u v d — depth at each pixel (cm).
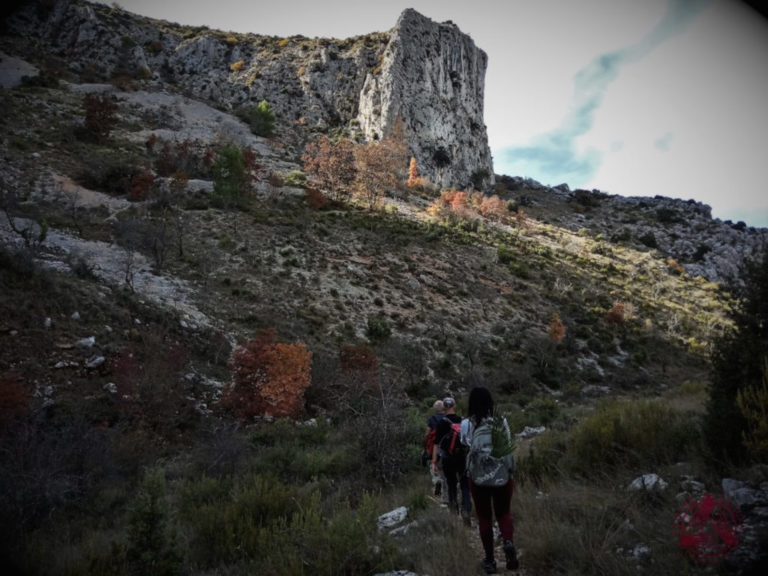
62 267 2103
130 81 8256
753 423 411
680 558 286
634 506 373
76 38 9044
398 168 7700
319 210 5194
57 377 1377
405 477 779
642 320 4381
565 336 3588
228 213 4159
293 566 341
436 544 388
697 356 3853
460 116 10500
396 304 3350
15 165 3975
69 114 5850
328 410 1761
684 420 603
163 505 420
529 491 509
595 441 567
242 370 1616
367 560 359
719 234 8238
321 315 2870
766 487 352
